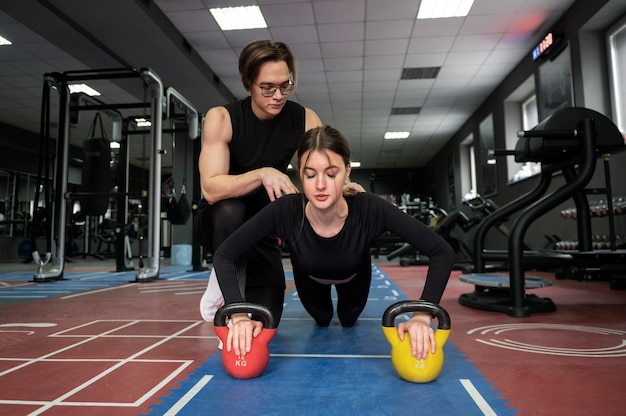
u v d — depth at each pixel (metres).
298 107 1.42
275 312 1.27
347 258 1.13
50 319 1.86
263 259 1.31
